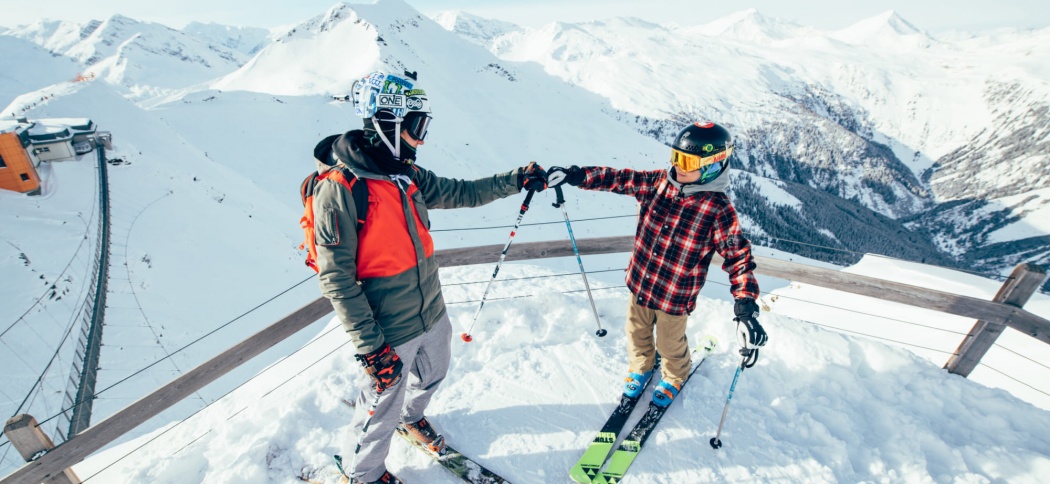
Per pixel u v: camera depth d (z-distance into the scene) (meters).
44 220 15.12
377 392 1.98
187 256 16.20
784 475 2.42
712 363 3.21
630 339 2.93
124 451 3.02
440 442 2.57
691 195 2.38
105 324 11.45
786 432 2.69
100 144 21.88
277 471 2.56
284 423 2.76
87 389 9.30
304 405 2.94
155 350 11.41
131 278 13.57
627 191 2.73
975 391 2.87
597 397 2.96
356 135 1.84
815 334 3.27
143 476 2.50
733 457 2.53
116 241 15.10
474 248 3.62
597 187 2.80
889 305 8.27
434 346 2.32
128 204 17.92
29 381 9.50
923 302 3.07
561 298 3.90
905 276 12.08
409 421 2.58
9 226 14.20
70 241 14.47
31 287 11.88
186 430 2.99
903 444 2.55
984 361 5.65
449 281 4.70
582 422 2.79
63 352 10.45
